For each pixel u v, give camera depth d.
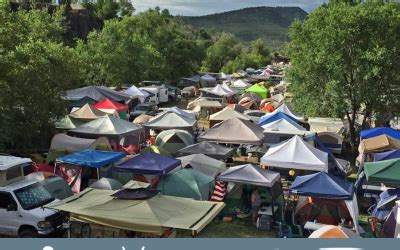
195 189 17.00
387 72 26.95
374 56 26.22
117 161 19.41
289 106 35.50
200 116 42.38
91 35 51.00
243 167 17.05
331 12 28.67
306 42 32.16
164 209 12.23
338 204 15.70
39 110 22.59
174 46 76.50
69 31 74.12
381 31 27.58
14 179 15.01
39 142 23.80
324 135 27.97
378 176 17.08
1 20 22.64
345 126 31.94
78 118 27.19
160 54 67.06
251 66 120.25
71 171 18.50
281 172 21.17
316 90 29.50
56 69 24.06
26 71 21.61
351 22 27.31
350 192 15.45
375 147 22.83
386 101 28.00
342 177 21.55
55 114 24.02
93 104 33.47
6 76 21.30
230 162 24.39
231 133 25.09
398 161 17.58
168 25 85.31
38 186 14.92
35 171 17.12
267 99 46.53
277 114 30.02
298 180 16.58
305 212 16.23
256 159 25.44
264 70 102.56
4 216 13.79
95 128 24.81
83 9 84.06
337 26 27.72
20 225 13.64
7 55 21.53
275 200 16.94
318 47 28.56
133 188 13.14
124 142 26.33
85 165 18.12
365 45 27.69
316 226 14.70
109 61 48.94
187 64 78.62
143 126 28.48
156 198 12.82
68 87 26.50
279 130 26.16
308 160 19.58
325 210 15.98
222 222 16.67
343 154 28.78
